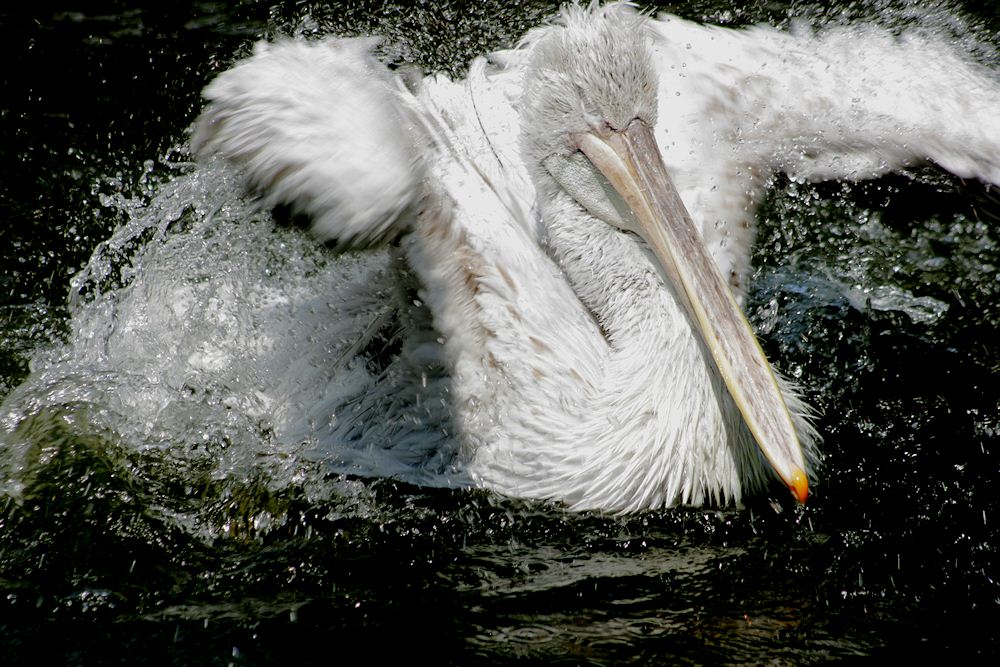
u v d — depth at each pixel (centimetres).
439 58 1533
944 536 924
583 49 989
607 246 1011
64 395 1083
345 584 880
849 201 1277
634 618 829
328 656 787
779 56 1273
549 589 866
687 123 1205
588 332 1010
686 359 948
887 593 853
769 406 884
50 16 1672
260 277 1168
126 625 827
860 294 1243
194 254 1190
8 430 1042
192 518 961
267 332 1138
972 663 773
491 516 970
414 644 798
